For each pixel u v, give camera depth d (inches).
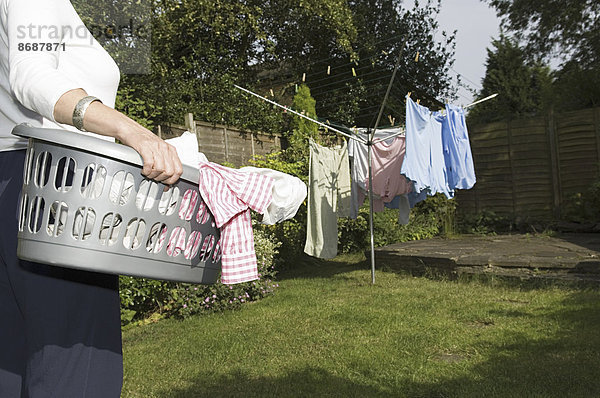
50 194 34.6
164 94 335.9
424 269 252.5
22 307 37.9
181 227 39.5
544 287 204.2
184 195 39.2
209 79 385.7
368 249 331.6
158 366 129.5
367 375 117.3
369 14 591.8
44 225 34.5
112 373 40.1
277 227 288.4
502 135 421.1
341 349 136.1
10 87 35.9
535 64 633.6
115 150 34.3
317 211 249.8
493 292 202.5
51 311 37.1
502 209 419.5
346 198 260.2
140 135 34.3
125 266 36.3
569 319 153.5
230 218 43.0
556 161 405.1
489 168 424.8
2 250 38.4
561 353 123.9
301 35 510.0
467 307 178.1
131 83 286.2
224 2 406.3
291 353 135.6
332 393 107.3
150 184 36.2
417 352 131.8
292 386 112.0
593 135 390.0
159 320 184.7
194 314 187.3
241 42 451.5
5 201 38.9
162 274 38.7
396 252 275.4
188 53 410.6
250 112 362.0
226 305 188.9
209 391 111.3
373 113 565.6
